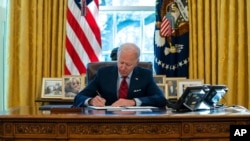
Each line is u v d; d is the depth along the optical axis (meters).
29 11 4.02
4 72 4.15
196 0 4.00
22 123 2.15
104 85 2.74
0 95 4.13
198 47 3.98
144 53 4.38
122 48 2.64
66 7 4.05
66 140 2.13
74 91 3.82
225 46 3.95
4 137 2.15
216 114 2.17
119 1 4.40
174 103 2.51
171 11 4.02
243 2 3.91
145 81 2.76
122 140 2.13
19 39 4.02
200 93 2.40
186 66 4.03
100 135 2.13
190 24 3.99
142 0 4.39
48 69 4.04
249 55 3.85
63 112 2.29
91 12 4.07
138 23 4.40
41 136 2.14
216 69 3.98
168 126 2.15
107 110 2.37
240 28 3.91
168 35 4.00
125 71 2.64
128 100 2.57
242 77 3.91
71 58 4.02
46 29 4.02
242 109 2.49
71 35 4.03
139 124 2.13
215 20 3.98
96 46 4.06
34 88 3.99
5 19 4.13
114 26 4.39
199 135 2.16
